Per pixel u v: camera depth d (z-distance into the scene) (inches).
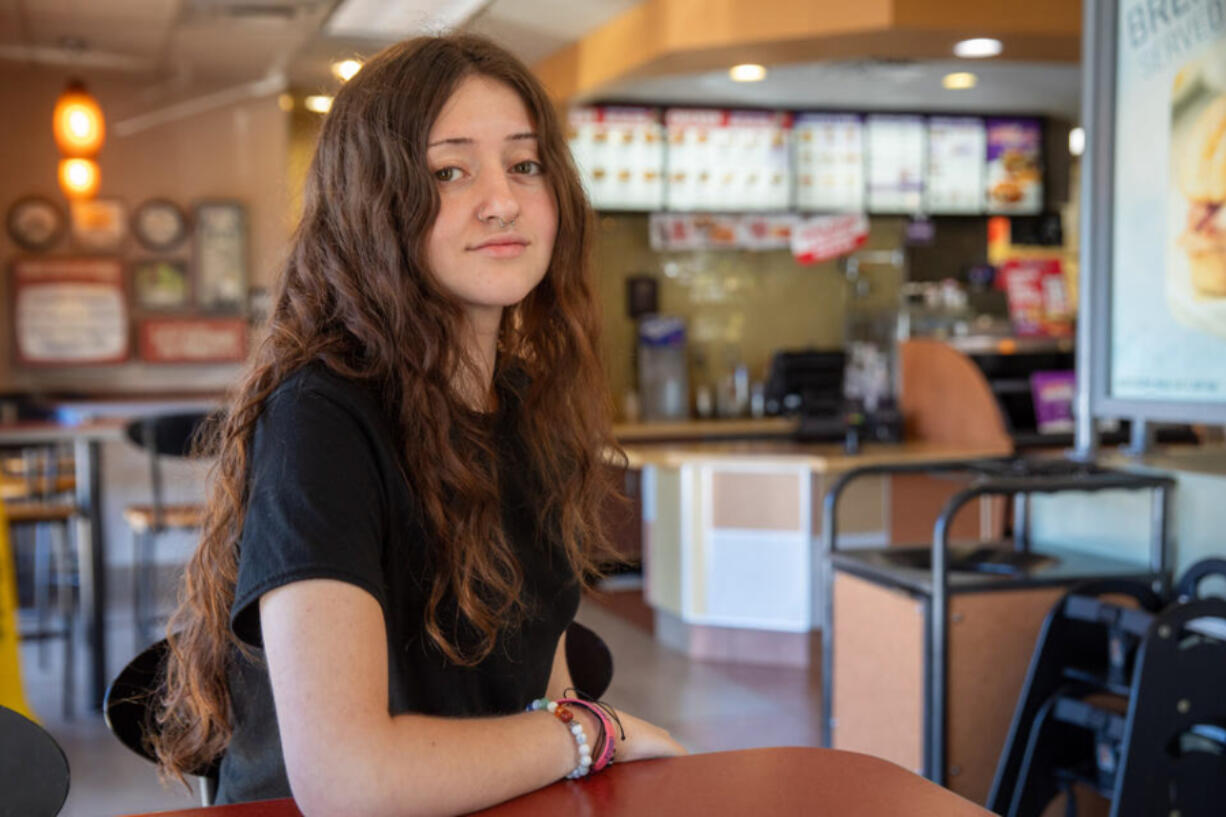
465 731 42.5
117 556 274.4
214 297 288.5
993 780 105.2
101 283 281.0
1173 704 87.7
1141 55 112.0
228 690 49.4
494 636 47.7
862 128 294.4
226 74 278.8
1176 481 106.3
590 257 54.2
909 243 311.4
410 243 46.4
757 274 313.4
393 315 45.8
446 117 47.0
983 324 296.2
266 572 39.9
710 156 287.7
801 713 175.8
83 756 157.9
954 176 299.9
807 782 44.4
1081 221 119.6
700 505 208.1
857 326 316.5
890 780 44.6
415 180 46.2
